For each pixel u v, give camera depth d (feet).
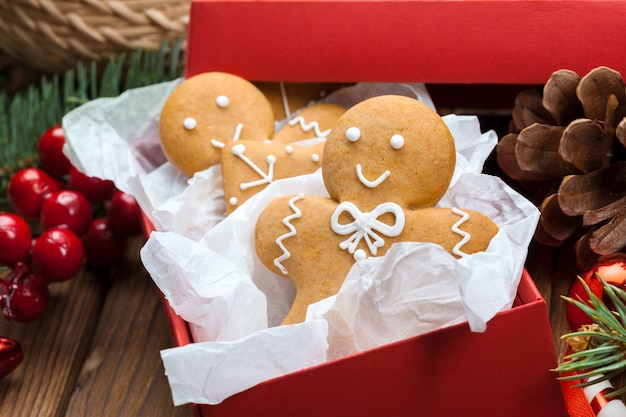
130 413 1.41
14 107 1.73
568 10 1.43
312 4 1.48
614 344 1.22
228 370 1.20
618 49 1.43
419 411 1.23
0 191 1.72
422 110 1.32
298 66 1.50
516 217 1.34
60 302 1.57
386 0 1.47
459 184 1.39
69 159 1.52
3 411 1.43
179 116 1.47
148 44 1.73
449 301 1.24
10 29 1.76
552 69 1.45
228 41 1.50
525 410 1.25
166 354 1.19
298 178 1.38
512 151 1.45
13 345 1.42
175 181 1.52
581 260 1.41
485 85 1.66
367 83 1.55
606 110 1.38
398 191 1.30
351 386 1.21
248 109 1.47
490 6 1.45
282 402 1.20
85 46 1.74
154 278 1.29
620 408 1.23
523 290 1.28
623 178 1.39
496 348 1.23
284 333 1.22
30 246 1.49
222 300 1.27
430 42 1.46
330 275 1.30
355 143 1.31
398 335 1.26
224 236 1.36
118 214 1.55
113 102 1.53
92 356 1.49
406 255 1.22
